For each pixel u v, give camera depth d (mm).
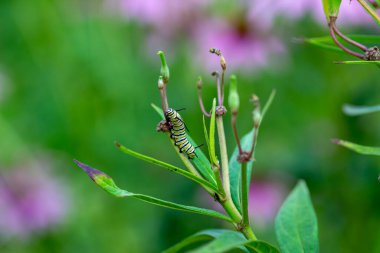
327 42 696
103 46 1703
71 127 1662
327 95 1426
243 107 1513
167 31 1544
